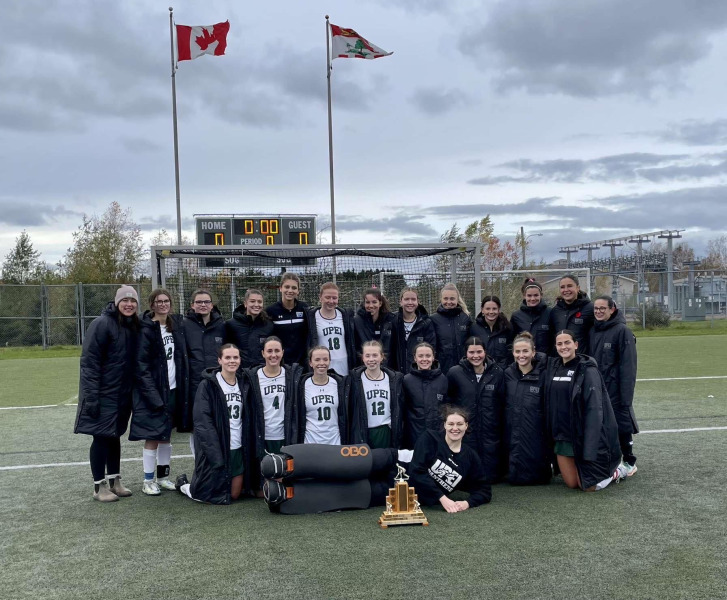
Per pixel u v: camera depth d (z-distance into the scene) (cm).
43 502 557
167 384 576
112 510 530
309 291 1242
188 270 1190
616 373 610
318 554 418
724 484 570
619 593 353
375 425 564
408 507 479
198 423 533
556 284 2122
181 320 662
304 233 1327
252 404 557
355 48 1906
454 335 688
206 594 363
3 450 768
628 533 446
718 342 2081
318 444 518
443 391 578
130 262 3150
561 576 376
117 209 3162
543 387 575
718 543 426
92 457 554
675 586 362
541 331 677
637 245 4006
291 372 558
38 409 1058
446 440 515
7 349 2238
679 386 1168
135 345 560
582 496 541
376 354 559
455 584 367
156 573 395
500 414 592
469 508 511
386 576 380
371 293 680
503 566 392
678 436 766
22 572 403
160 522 495
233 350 543
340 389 564
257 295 657
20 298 2367
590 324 651
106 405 548
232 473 545
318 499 510
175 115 1803
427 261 1227
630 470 600
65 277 3134
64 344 2356
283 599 353
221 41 1833
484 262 3073
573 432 553
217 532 468
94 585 380
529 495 547
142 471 675
